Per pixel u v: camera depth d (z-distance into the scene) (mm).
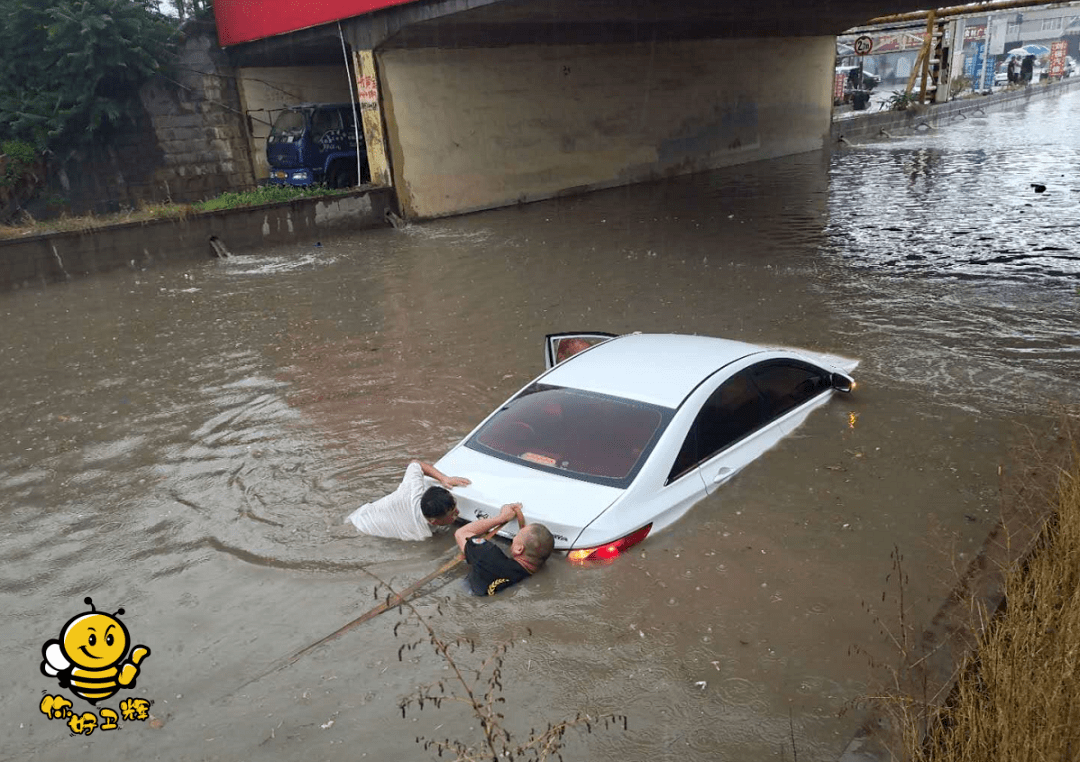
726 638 3979
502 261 14891
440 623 4211
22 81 20438
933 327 9477
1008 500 5219
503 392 7953
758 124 30000
